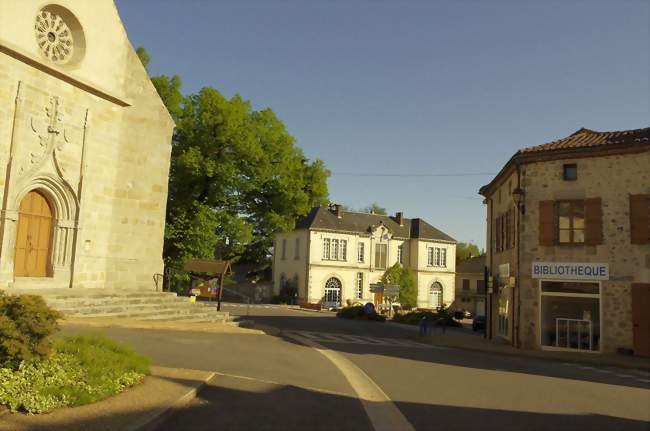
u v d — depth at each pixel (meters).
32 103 16.53
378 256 54.41
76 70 18.02
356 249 53.09
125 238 19.77
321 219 52.22
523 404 8.88
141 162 20.30
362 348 17.00
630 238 18.30
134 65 20.47
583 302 18.97
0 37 15.54
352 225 54.00
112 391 7.39
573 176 19.47
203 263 24.39
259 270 60.91
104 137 19.22
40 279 16.83
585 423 7.70
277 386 9.02
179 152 26.86
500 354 18.56
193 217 26.89
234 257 34.69
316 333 22.17
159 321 17.59
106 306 16.50
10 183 15.77
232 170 26.48
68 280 17.67
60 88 17.48
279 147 29.77
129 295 18.14
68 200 17.73
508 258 22.33
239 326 20.09
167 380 8.57
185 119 26.80
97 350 8.73
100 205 19.06
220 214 27.98
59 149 17.36
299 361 12.32
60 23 17.98
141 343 12.52
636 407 9.10
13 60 15.98
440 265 57.16
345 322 31.78
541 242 19.67
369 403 8.36
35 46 16.64
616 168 18.77
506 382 11.20
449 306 56.97
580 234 19.25
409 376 11.39
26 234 16.92
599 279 18.61
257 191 30.05
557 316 19.34
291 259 53.09
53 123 17.12
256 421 6.89
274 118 30.27
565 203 19.62
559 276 19.27
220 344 13.87
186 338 14.30
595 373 13.81
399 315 37.62
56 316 7.72
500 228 24.06
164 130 20.86
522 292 19.92
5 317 7.19
